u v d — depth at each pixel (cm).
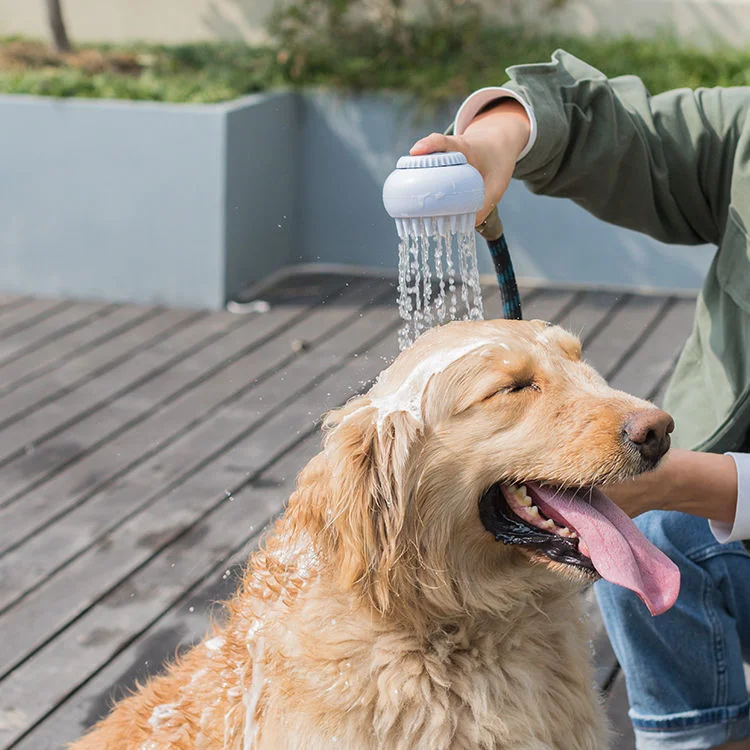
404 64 773
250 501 436
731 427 236
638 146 256
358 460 205
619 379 536
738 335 249
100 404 538
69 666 341
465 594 213
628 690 270
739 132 257
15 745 308
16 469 471
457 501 209
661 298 671
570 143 250
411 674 209
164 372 577
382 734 208
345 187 753
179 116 662
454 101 718
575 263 705
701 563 255
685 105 263
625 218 271
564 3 795
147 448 488
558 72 250
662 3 782
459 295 666
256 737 216
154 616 365
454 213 198
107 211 695
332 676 208
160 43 887
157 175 677
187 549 404
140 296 703
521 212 705
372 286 719
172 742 228
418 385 210
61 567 395
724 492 213
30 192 706
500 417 205
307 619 213
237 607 236
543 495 206
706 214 270
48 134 691
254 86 750
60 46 835
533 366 208
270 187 727
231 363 587
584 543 200
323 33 805
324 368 572
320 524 209
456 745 211
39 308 697
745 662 288
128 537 414
